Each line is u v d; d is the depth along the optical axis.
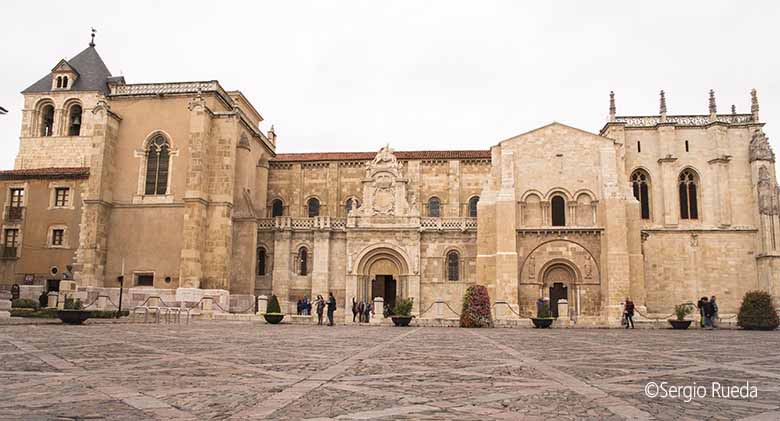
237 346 18.58
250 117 66.50
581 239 51.84
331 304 40.16
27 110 67.19
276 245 56.78
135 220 53.59
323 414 7.50
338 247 56.88
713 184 59.00
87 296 50.53
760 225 56.62
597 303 50.94
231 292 54.72
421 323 41.38
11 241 54.94
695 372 12.58
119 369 11.88
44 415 7.23
